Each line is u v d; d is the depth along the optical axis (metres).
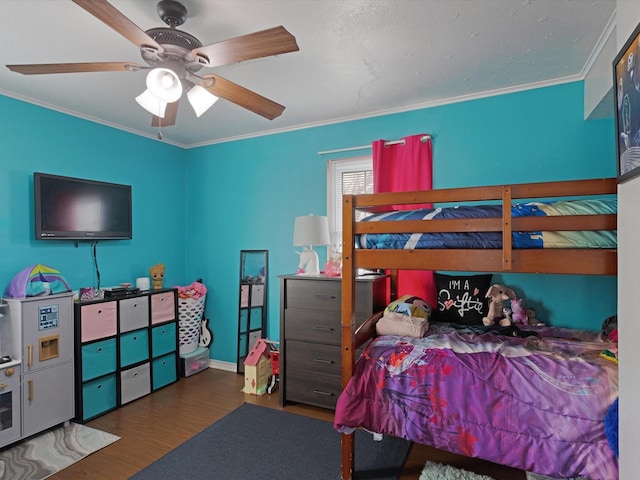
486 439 1.62
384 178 2.99
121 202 3.29
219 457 2.17
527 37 1.97
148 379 3.14
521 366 1.67
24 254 2.68
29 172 2.71
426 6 1.70
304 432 2.47
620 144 1.14
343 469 1.95
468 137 2.78
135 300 3.07
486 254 1.69
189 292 3.61
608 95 2.01
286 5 1.68
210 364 3.88
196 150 4.01
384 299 2.93
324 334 2.79
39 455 2.21
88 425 2.60
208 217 3.95
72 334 2.62
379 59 2.20
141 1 1.63
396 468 2.06
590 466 1.45
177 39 1.57
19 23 1.77
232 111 3.01
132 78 2.40
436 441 1.71
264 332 3.58
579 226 1.55
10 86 2.50
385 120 3.07
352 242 1.97
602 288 2.42
